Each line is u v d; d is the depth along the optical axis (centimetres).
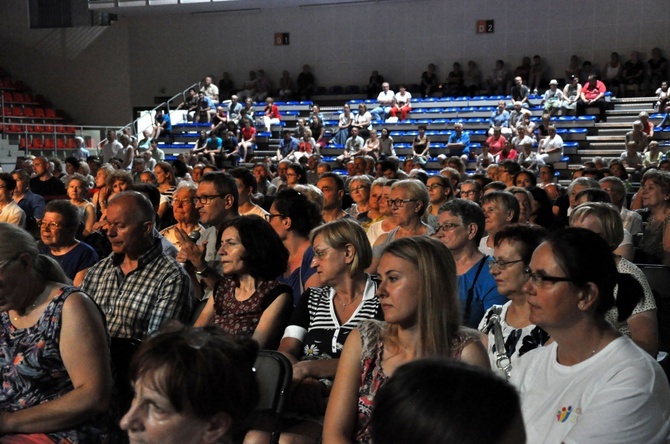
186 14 2406
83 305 270
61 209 505
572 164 1797
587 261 215
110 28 2444
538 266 220
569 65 2088
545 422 217
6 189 805
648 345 314
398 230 556
